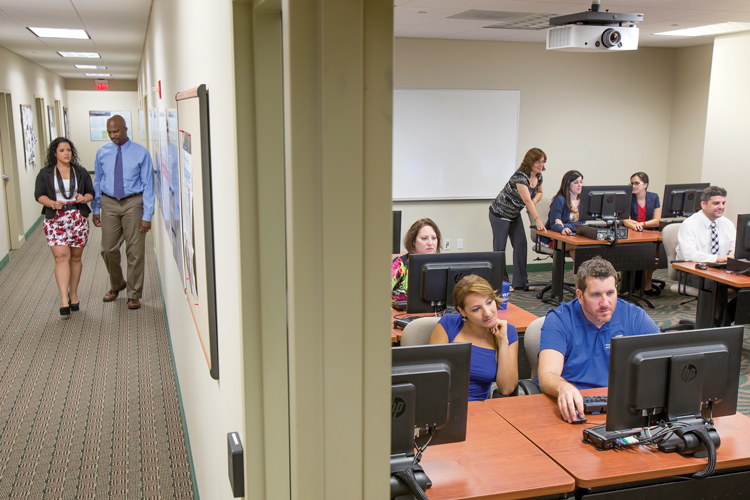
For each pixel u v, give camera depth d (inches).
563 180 211.6
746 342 174.4
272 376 41.1
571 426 71.5
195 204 63.2
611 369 64.8
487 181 253.8
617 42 155.5
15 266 262.5
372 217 30.9
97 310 202.2
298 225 29.9
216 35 48.2
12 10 181.9
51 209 186.2
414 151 243.4
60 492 102.0
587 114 262.4
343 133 29.3
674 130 271.9
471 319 87.3
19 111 308.8
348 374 31.9
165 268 171.6
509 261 263.9
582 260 193.2
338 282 30.6
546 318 89.0
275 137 38.4
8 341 173.5
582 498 61.6
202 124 54.4
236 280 42.5
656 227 222.1
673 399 65.9
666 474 62.4
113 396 139.9
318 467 32.8
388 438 33.7
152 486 104.1
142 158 193.9
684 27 205.9
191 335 90.0
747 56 217.3
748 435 69.4
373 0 29.1
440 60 239.9
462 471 61.2
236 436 47.4
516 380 90.9
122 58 338.6
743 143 221.3
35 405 134.7
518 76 250.7
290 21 28.1
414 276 106.5
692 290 170.7
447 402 60.1
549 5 165.5
